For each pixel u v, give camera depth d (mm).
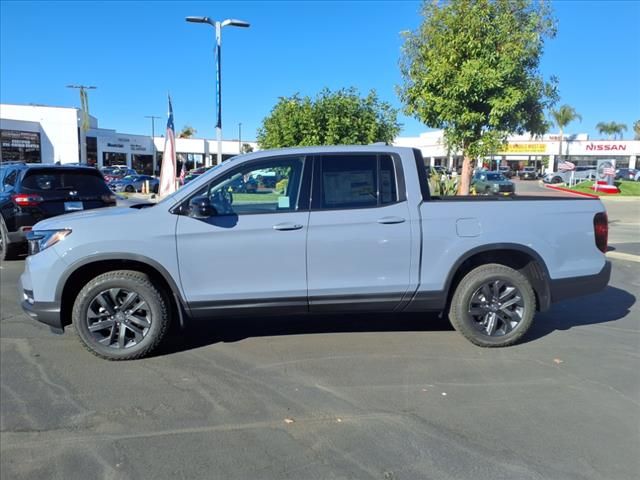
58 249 4477
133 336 4688
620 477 2926
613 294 7207
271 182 4695
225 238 4531
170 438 3332
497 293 4930
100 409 3734
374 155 4781
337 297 4680
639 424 3520
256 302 4625
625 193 33031
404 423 3518
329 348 4973
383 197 4730
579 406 3779
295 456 3121
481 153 9609
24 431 3434
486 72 8891
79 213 4879
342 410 3705
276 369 4457
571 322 5867
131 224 4508
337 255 4625
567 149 66625
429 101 9680
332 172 4719
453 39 9422
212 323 5723
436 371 4418
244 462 3061
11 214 8953
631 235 13695
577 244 4973
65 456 3137
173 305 4902
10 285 7555
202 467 3014
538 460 3086
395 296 4738
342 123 19406
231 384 4156
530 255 4863
